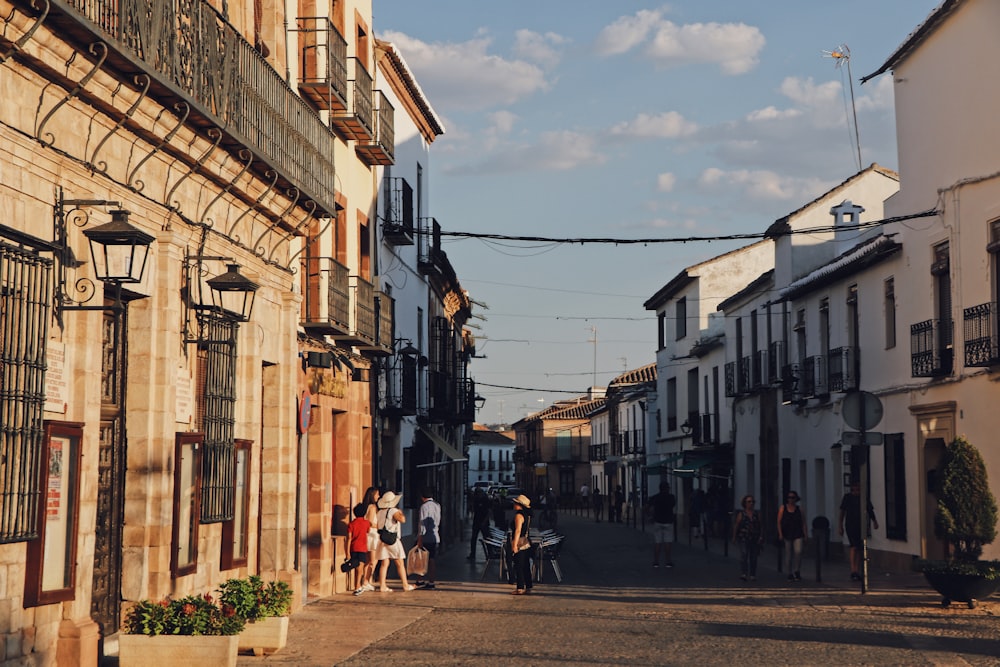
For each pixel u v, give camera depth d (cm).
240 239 1538
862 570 1991
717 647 1341
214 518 1377
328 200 1836
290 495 1731
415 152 3181
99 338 1069
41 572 956
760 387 3784
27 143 945
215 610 1100
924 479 2434
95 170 1065
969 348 2155
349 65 2173
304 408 1861
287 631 1347
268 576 1706
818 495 3231
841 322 3033
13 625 932
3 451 905
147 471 1224
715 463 4378
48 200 989
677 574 2559
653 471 5009
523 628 1530
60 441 1005
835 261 3120
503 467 14150
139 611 1096
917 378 2489
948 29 2331
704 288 4994
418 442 3325
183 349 1305
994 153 2156
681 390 5353
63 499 1013
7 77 916
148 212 1208
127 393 1227
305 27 1928
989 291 2159
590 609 1784
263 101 1521
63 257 1005
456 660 1239
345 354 2153
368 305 2245
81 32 944
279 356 1722
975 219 2216
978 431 2167
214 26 1329
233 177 1430
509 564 2333
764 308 3831
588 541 4194
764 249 5003
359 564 2020
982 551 1903
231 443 1428
